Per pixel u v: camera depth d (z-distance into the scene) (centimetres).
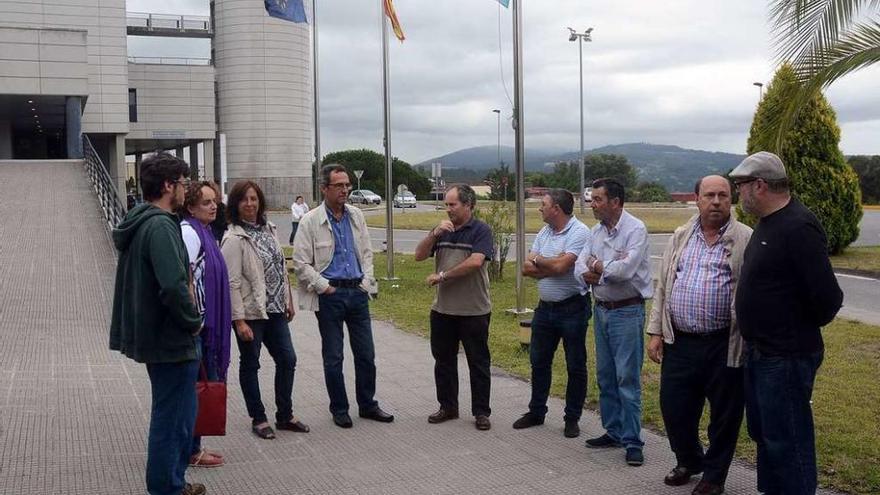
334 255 672
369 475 557
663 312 534
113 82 5344
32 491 513
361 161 8819
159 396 467
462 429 668
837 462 561
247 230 633
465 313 670
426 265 2045
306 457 595
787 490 448
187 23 6538
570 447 618
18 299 1209
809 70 678
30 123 5406
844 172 1969
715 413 515
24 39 3816
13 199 2103
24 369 840
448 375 691
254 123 6619
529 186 6744
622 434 603
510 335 1081
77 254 1544
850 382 790
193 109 6247
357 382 696
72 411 691
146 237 451
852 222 1986
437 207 5697
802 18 659
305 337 1091
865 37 675
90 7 5266
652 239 2712
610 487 534
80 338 999
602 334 602
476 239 669
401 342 1062
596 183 589
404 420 697
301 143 6831
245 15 6500
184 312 450
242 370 639
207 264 550
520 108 1220
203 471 563
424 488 532
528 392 790
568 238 634
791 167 1958
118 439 618
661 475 557
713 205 506
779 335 444
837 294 434
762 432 463
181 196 474
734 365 499
